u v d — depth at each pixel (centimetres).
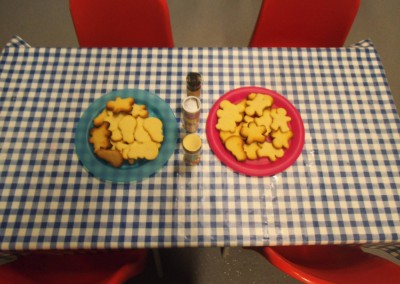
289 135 88
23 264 85
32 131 90
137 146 86
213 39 202
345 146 90
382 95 97
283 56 102
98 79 98
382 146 90
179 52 102
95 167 85
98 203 82
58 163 86
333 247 101
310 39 129
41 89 96
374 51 104
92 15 112
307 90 98
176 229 79
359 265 86
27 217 79
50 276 88
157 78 98
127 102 91
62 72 98
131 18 114
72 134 90
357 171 86
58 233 78
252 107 90
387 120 94
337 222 80
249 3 217
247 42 202
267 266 140
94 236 78
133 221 80
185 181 85
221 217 80
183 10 213
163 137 89
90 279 89
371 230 79
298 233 79
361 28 208
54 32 201
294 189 84
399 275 74
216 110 93
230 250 142
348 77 100
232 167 85
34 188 83
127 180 83
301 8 116
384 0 218
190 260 140
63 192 83
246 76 99
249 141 86
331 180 85
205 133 91
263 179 85
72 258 97
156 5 110
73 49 101
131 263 84
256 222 80
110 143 87
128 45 127
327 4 113
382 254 125
